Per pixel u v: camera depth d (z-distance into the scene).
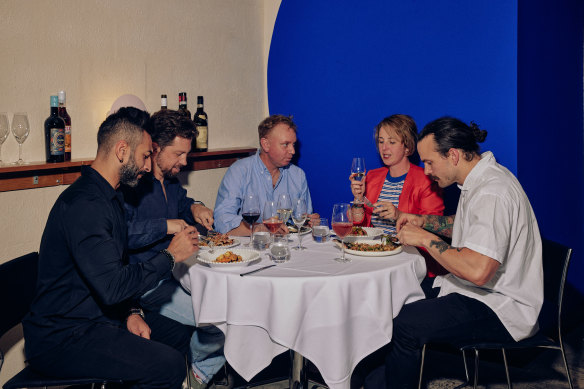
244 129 3.73
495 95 2.81
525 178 2.82
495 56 2.79
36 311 1.73
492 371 2.73
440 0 2.96
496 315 1.98
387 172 2.94
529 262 2.04
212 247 2.19
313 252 2.17
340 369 1.85
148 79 2.95
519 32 2.71
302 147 3.69
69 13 2.48
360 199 2.63
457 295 2.06
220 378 2.67
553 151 3.11
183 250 1.91
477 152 2.11
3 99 2.23
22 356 2.37
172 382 1.76
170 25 3.07
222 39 3.47
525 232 1.99
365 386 2.29
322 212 3.67
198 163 3.26
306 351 1.86
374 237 2.31
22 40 2.29
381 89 3.28
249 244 2.30
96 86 2.64
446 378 2.66
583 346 3.02
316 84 3.58
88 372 1.72
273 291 1.81
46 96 2.41
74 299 1.74
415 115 3.15
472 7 2.85
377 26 3.24
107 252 1.69
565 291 3.18
